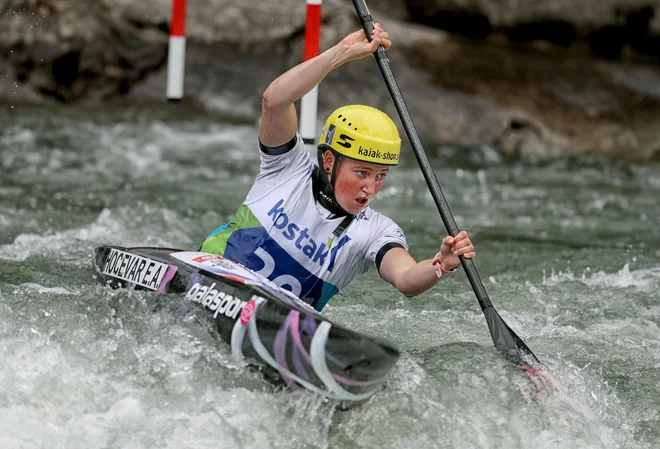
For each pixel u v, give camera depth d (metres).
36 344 11.73
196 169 29.84
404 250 12.63
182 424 10.47
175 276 12.49
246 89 39.34
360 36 12.70
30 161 28.92
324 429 10.73
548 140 38.19
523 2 44.81
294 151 12.86
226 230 13.21
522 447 10.73
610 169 35.38
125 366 11.45
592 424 11.34
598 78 42.44
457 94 39.16
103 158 30.20
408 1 45.22
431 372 12.00
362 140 11.91
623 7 44.91
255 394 11.09
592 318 16.02
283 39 40.56
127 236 20.56
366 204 12.37
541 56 43.84
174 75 27.09
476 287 12.85
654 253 21.72
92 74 38.69
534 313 16.25
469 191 29.77
